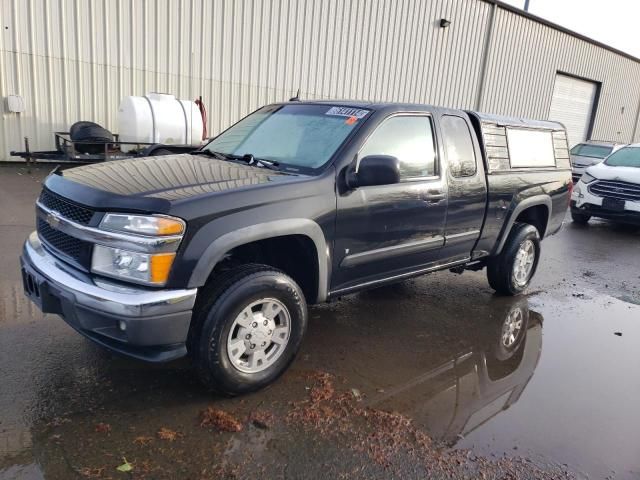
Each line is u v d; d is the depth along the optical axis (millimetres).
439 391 3648
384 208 3939
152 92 12539
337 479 2664
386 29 16703
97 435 2871
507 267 5527
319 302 3764
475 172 4797
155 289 2877
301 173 3682
